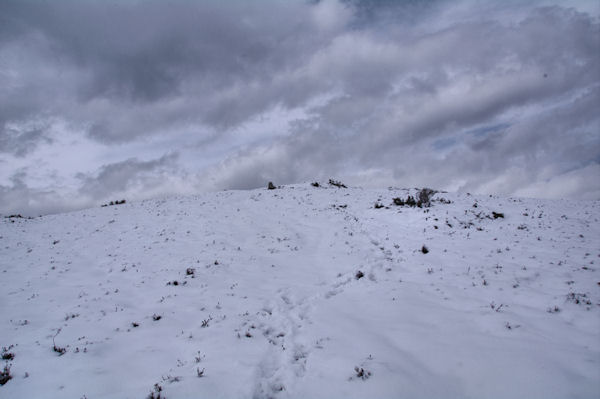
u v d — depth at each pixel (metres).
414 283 11.60
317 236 19.50
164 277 13.37
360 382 5.96
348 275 13.18
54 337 8.48
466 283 11.04
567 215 18.72
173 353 7.56
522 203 22.62
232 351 7.54
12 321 9.56
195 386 6.08
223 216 24.12
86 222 24.25
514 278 10.93
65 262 15.88
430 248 15.18
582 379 5.63
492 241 15.14
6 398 5.94
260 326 9.03
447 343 7.28
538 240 14.62
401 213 21.14
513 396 5.39
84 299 11.31
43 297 11.55
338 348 7.36
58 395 6.00
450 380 5.95
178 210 26.34
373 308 9.73
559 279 10.36
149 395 5.85
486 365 6.27
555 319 8.09
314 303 10.58
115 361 7.23
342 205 27.16
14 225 24.19
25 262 15.99
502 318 8.34
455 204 21.86
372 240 17.91
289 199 30.27
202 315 9.75
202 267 14.50
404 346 7.31
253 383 6.20
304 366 6.83
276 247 17.58
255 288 12.05
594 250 12.76
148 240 18.92
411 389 5.67
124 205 30.94
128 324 9.25
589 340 6.98
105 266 15.16
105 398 5.84
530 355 6.50
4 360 7.30
